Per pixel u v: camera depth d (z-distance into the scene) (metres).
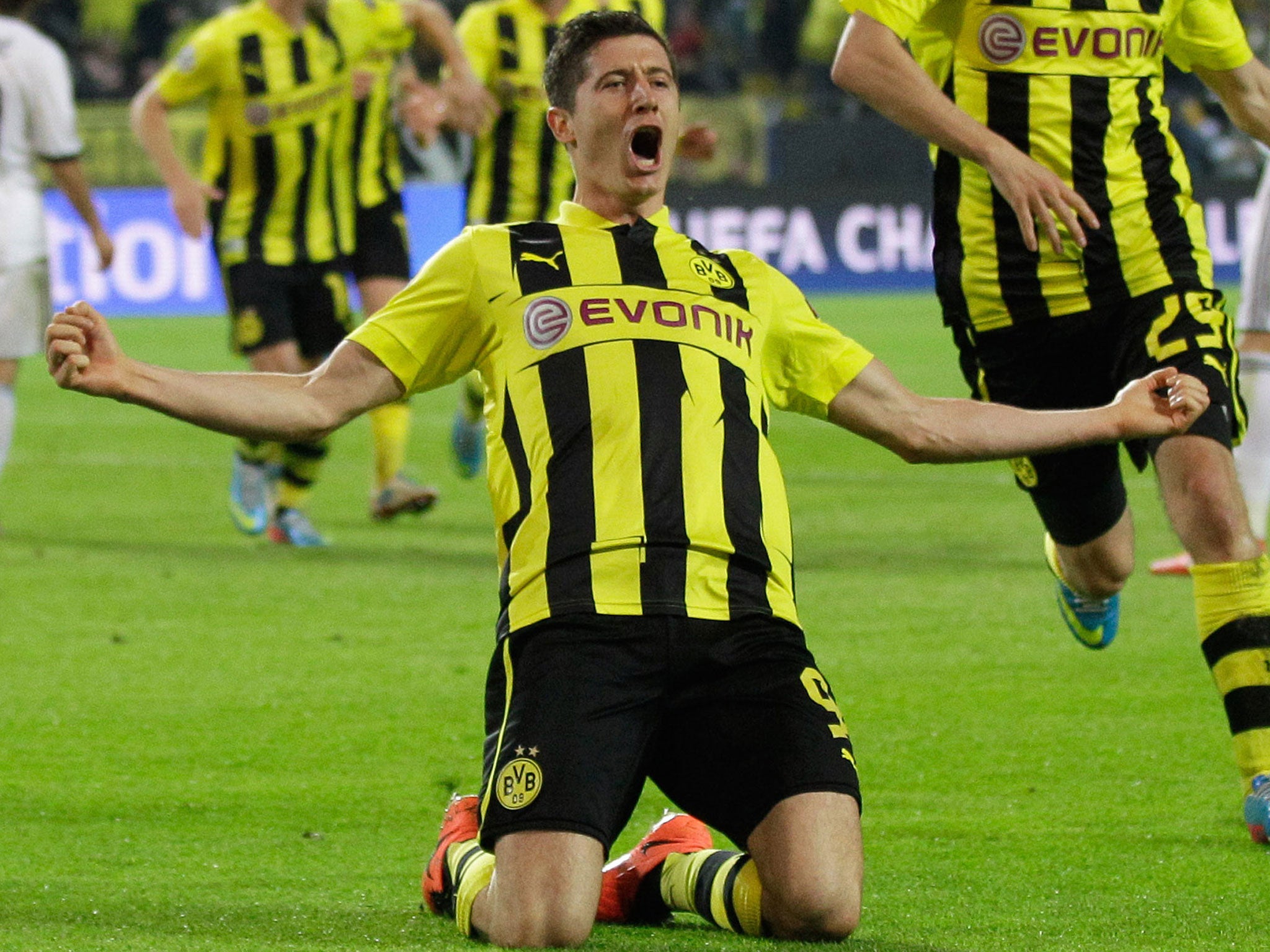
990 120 12.25
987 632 17.19
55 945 8.44
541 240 9.54
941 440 9.70
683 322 9.31
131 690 15.19
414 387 9.50
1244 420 11.98
